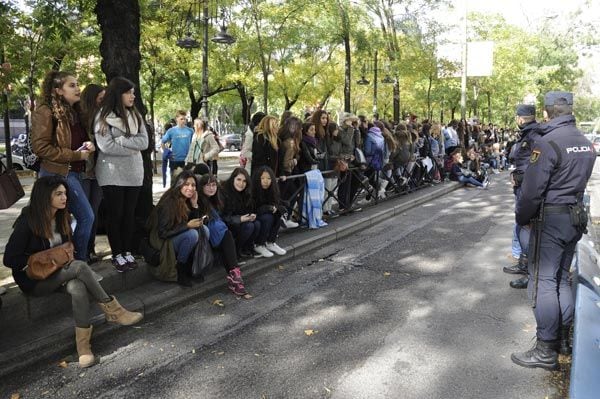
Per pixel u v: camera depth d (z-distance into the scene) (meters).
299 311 4.39
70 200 4.01
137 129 4.37
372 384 3.18
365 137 9.21
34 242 3.61
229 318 4.25
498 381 3.21
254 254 5.71
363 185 8.63
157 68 17.67
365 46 16.36
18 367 3.35
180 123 9.81
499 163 19.00
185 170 4.65
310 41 17.33
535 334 3.89
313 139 7.26
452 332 3.93
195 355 3.59
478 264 5.78
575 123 3.44
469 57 16.11
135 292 4.47
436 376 3.27
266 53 17.23
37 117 3.76
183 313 4.36
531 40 28.67
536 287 3.41
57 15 6.39
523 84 26.31
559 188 3.34
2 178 3.62
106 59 5.26
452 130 13.91
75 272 3.52
